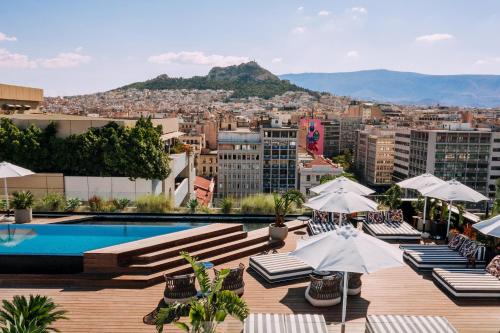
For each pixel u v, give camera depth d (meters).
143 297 12.09
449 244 15.81
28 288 12.75
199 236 15.87
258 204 22.33
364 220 19.61
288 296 12.19
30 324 7.77
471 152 142.25
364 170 187.50
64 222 20.23
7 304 8.59
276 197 17.78
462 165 142.88
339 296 11.73
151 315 10.97
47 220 20.30
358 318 10.91
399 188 20.25
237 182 127.94
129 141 35.03
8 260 13.67
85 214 21.75
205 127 147.75
